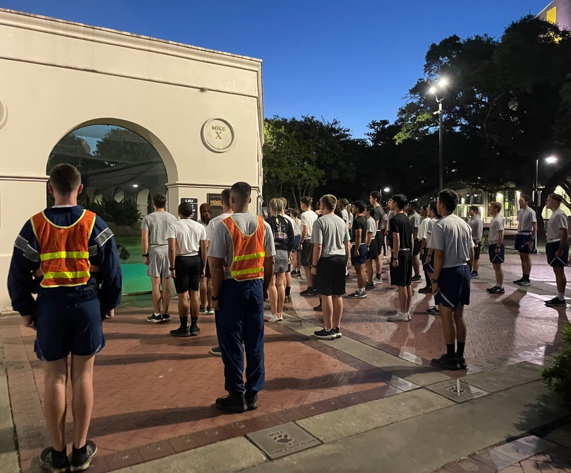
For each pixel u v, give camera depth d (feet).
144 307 23.31
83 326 8.35
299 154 117.80
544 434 10.14
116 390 12.42
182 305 17.60
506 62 62.59
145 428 10.20
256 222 11.68
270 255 12.18
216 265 11.23
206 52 26.32
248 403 11.22
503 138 75.72
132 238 26.45
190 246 17.57
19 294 8.11
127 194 26.02
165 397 11.96
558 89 66.69
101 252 8.58
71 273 8.23
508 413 11.05
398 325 19.74
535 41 63.87
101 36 23.18
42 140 21.88
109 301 8.92
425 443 9.62
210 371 13.94
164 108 25.30
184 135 25.99
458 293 14.03
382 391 12.37
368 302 24.84
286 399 11.85
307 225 26.66
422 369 14.15
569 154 79.71
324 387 12.67
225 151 27.30
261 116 49.98
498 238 26.81
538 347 16.58
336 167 124.36
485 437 9.92
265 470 8.53
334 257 17.19
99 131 24.73
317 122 125.70
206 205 20.81
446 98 78.28
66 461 8.55
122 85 23.97
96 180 24.84
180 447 9.36
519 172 85.46
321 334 17.52
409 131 90.17
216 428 10.20
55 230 8.20
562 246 23.06
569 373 10.94
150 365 14.46
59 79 22.22
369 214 29.25
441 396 12.02
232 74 27.48
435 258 14.20
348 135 129.08
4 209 20.99
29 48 21.38
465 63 72.69
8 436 9.75
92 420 10.60
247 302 11.27
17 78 21.17
